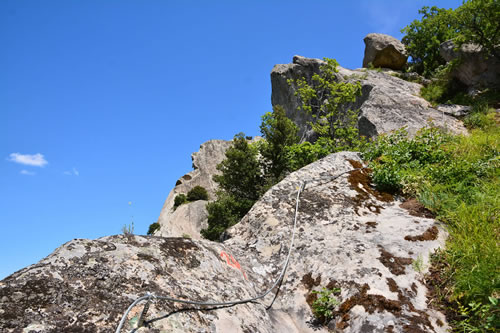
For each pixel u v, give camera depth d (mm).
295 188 5230
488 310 2582
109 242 2588
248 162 21625
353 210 4641
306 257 3834
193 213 35031
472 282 2910
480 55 15430
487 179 4953
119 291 2164
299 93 19188
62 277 2115
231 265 3285
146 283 2326
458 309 2854
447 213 4180
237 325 2447
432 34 25703
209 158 44312
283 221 4484
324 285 3389
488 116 12055
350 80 19562
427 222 4109
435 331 2697
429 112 14039
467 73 15961
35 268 2123
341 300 3139
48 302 1917
